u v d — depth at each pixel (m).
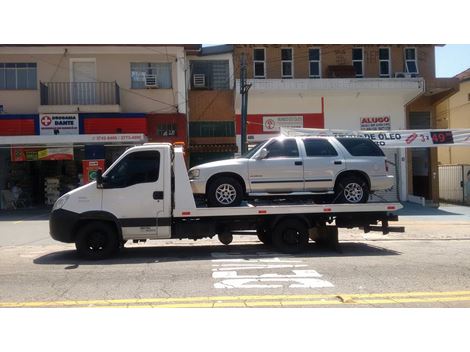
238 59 25.22
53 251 11.51
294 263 9.23
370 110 24.80
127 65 24.03
